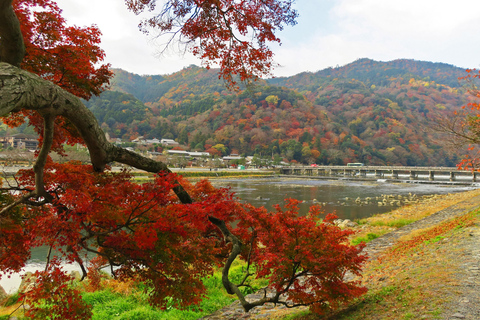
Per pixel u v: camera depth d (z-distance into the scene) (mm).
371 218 20250
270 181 67438
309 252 4141
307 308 5434
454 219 12453
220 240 5320
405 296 4457
